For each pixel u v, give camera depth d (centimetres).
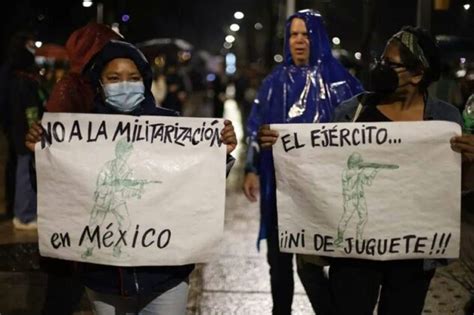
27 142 369
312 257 449
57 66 1659
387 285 402
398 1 829
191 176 365
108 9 2162
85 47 444
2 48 2014
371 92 409
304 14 519
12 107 822
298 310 593
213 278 680
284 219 396
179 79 1666
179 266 368
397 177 384
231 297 627
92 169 362
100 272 366
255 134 527
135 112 378
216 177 367
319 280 500
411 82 393
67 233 364
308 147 390
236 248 791
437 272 634
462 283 543
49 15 2286
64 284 446
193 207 365
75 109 433
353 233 386
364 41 833
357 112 406
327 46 523
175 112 389
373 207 385
